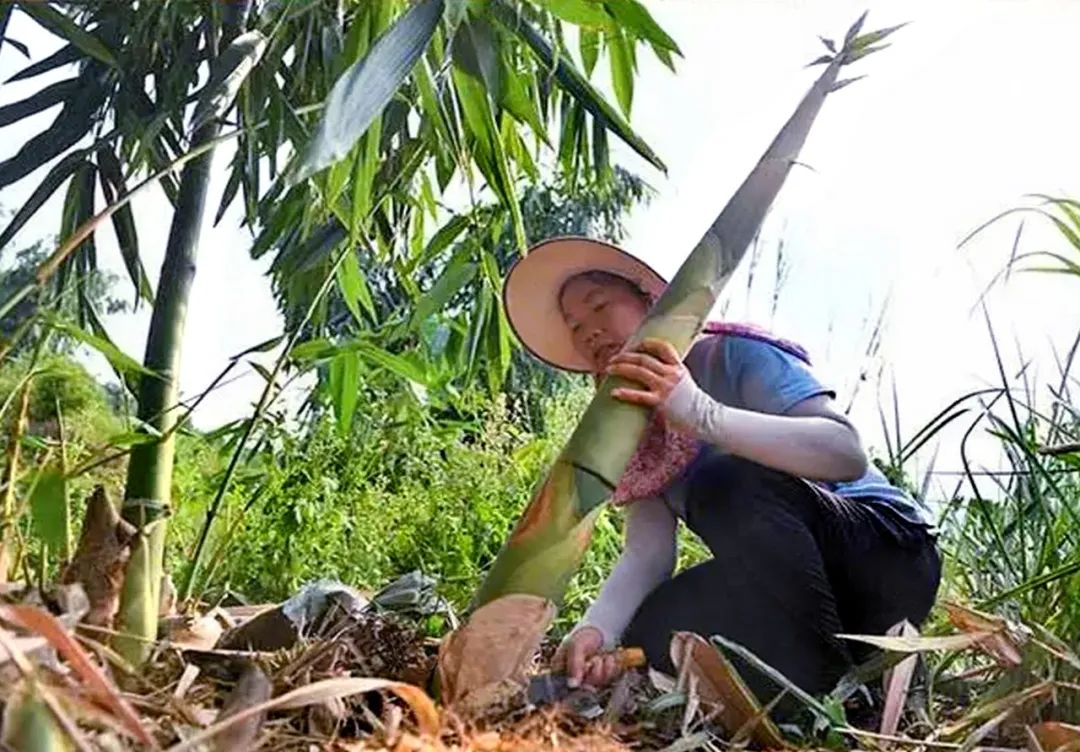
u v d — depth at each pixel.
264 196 1.84
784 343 1.32
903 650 1.07
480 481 2.40
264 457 2.06
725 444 1.15
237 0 1.42
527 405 2.77
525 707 0.99
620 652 1.18
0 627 0.65
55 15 1.30
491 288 1.89
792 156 1.18
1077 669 1.08
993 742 1.06
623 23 1.26
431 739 0.79
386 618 1.22
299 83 1.64
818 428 1.20
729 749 0.98
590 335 1.39
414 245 1.99
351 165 1.47
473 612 0.99
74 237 0.88
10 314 1.09
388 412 2.25
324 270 1.89
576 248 1.39
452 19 1.09
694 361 1.32
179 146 1.70
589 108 1.57
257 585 2.08
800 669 1.25
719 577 1.35
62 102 1.55
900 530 1.35
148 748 0.69
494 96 1.34
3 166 1.49
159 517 1.06
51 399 1.12
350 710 0.94
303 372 1.51
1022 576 1.36
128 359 0.97
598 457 1.03
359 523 2.24
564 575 1.01
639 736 1.02
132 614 0.98
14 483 0.99
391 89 1.04
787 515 1.27
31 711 0.57
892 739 1.02
